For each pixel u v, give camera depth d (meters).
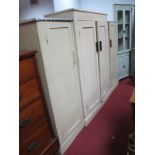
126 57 3.85
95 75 2.43
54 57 1.52
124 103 2.72
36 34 1.33
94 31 2.27
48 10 3.61
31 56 1.28
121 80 3.90
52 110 1.53
